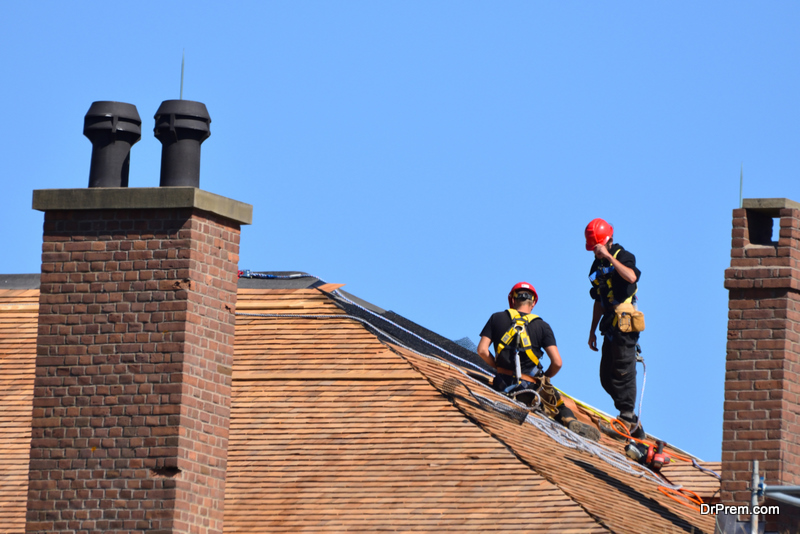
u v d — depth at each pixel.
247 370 54.50
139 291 42.56
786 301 45.69
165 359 41.69
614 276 57.81
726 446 45.56
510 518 42.56
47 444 42.12
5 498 47.38
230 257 44.25
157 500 40.62
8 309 63.41
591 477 48.91
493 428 49.28
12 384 56.28
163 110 44.62
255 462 48.09
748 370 45.84
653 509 48.06
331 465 47.38
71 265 43.44
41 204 43.88
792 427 45.28
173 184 44.31
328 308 59.41
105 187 44.38
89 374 42.34
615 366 58.00
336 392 52.34
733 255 46.88
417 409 50.44
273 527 43.97
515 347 55.69
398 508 44.12
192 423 41.62
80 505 41.31
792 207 46.56
